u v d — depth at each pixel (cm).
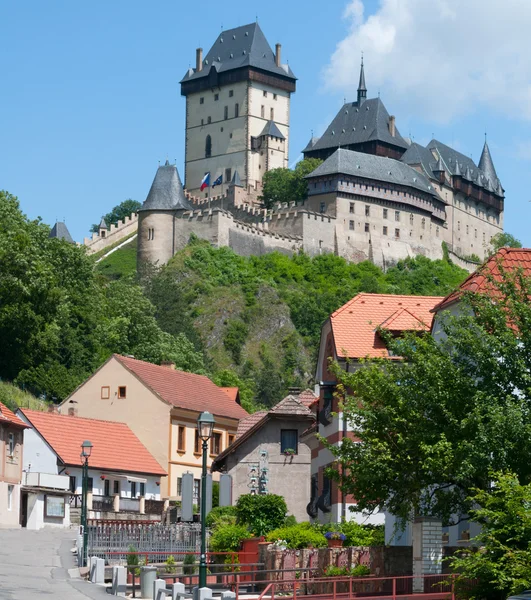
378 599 3728
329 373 5744
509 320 3816
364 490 3944
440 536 3944
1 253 11444
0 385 10738
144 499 8300
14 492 7675
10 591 3988
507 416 3528
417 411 3844
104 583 4500
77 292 13525
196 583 4875
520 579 3156
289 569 4322
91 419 8762
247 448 7175
